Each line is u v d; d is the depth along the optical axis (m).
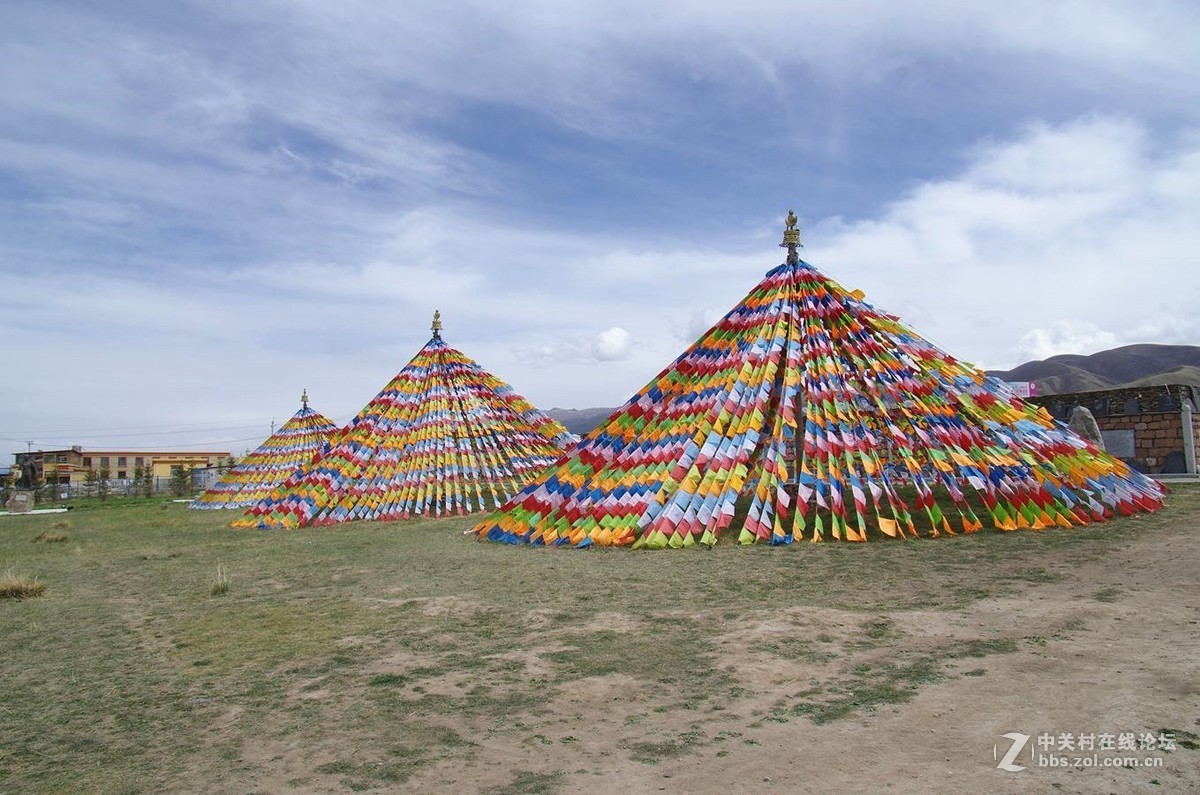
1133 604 9.30
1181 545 12.89
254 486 41.56
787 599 11.16
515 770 6.02
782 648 8.54
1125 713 6.11
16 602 14.65
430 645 9.84
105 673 9.61
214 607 13.27
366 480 27.72
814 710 6.75
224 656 10.02
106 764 6.76
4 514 45.50
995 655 7.81
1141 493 17.55
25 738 7.52
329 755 6.59
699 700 7.25
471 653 9.37
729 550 15.72
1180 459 27.62
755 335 19.81
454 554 17.67
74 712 8.22
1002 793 5.04
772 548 15.66
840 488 16.94
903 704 6.72
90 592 15.56
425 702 7.73
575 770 5.95
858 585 11.84
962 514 16.39
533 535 18.58
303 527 26.67
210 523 31.52
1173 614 8.74
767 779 5.51
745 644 8.76
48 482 83.50
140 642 11.09
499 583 13.73
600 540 17.17
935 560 13.39
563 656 8.96
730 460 17.75
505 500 28.17
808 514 17.44
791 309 20.23
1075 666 7.29
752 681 7.61
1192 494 20.03
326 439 43.09
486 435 29.77
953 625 9.00
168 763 6.68
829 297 20.34
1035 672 7.22
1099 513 16.23
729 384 18.92
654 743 6.34
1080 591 10.30
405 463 28.23
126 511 43.06
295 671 9.13
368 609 12.22
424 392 30.52
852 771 5.54
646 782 5.63
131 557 20.97
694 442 18.12
